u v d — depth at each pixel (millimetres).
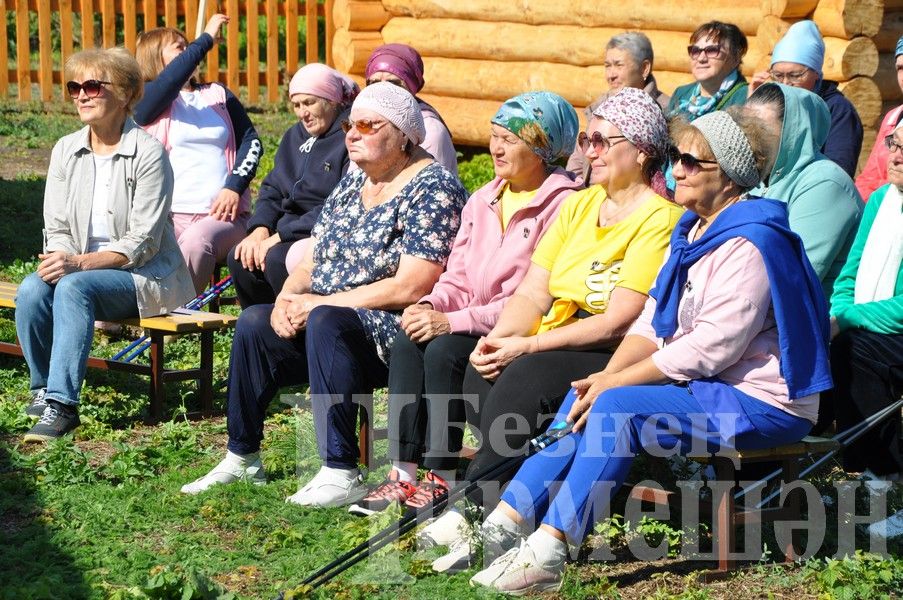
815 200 5613
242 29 20109
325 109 7031
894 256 5402
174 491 5492
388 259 5598
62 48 16297
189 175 7992
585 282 5070
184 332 6387
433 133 6781
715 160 4559
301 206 7117
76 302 6160
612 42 8094
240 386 5562
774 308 4492
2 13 16000
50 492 5418
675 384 4672
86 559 4758
